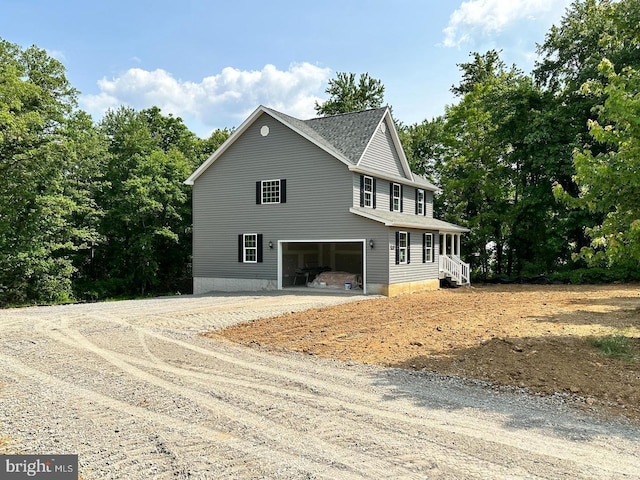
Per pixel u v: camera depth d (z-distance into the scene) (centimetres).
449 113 3472
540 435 468
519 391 619
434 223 2353
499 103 2847
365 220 1873
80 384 650
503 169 2980
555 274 2627
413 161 3925
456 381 665
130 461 408
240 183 2198
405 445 442
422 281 2180
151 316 1262
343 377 685
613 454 422
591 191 860
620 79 886
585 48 2677
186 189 3162
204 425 496
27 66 2355
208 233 2286
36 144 2183
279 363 772
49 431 479
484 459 411
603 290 2117
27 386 642
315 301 1628
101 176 2784
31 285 2336
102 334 1016
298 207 2036
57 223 2350
